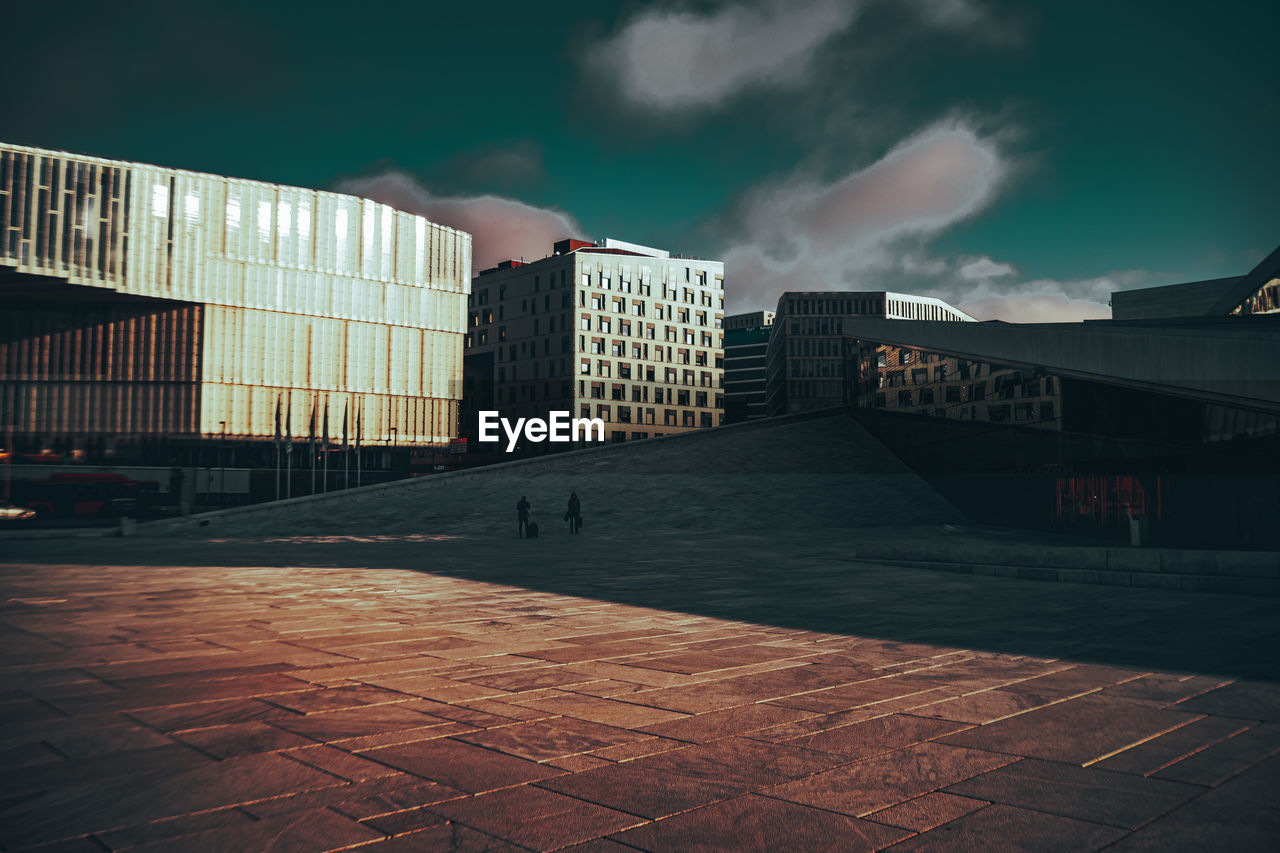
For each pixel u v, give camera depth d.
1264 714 5.73
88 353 83.56
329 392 89.25
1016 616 10.83
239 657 7.83
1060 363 28.31
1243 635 9.22
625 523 34.03
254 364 85.19
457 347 99.50
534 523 31.09
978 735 5.21
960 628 9.80
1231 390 20.19
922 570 17.66
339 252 90.31
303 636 9.09
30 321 83.50
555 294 101.00
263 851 3.41
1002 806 3.97
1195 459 22.36
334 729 5.33
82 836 3.56
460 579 15.59
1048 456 30.42
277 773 4.45
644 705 6.00
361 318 91.62
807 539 28.16
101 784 4.25
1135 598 12.76
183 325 83.56
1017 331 31.55
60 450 82.44
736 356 165.12
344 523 33.03
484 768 4.55
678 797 4.10
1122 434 25.64
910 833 3.63
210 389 83.00
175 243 81.44
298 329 87.81
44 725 5.39
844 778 4.39
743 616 10.85
